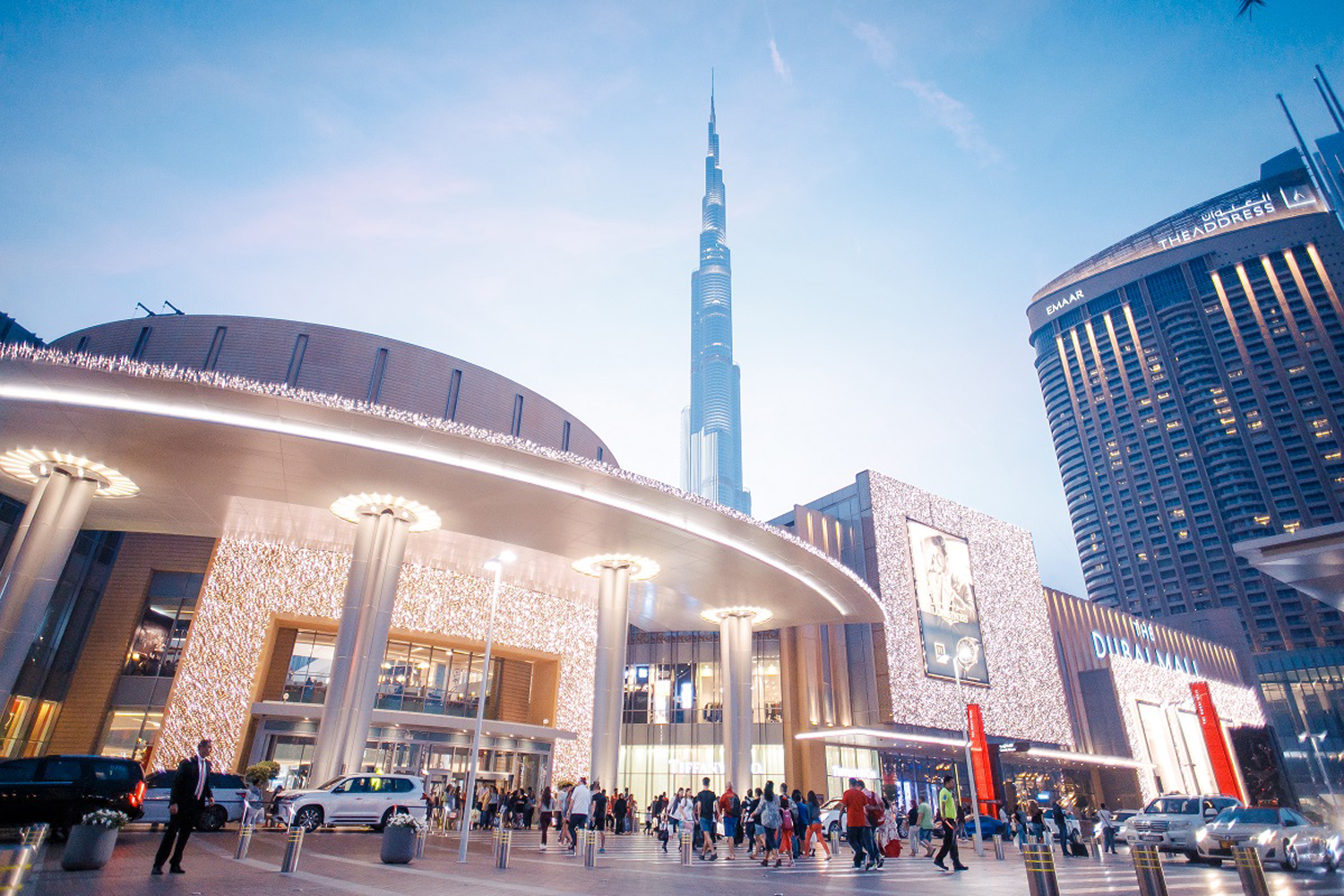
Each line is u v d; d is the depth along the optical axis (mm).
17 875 7680
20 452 26562
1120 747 67188
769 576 36281
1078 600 73688
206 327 40062
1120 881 16328
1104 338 170750
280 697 38094
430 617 41219
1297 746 113750
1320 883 15406
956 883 15234
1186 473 149250
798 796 23578
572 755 44719
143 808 21672
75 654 36750
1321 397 142375
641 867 17250
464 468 26922
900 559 56625
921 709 51906
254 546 38531
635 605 43469
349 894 10453
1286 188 166375
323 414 24078
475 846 22578
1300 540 15867
